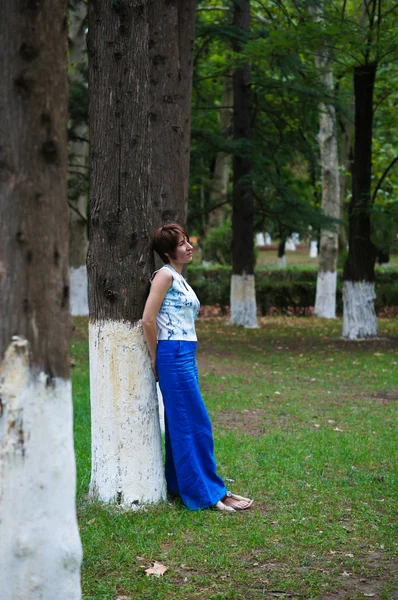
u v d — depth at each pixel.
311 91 16.33
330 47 14.48
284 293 24.11
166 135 7.19
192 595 3.69
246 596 3.67
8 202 2.58
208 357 13.82
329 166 20.47
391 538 4.48
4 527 2.62
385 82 18.16
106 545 4.28
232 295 19.78
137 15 4.77
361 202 15.90
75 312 20.56
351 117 18.70
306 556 4.21
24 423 2.62
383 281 24.75
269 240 61.53
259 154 17.61
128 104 4.77
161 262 6.73
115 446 4.90
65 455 2.71
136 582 3.80
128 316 4.84
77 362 12.69
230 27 15.87
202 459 5.06
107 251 4.83
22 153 2.58
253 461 6.29
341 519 4.84
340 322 21.19
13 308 2.60
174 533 4.51
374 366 12.58
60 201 2.66
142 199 4.84
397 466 6.16
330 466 6.17
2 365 2.61
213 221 28.08
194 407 4.97
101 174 4.84
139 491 4.91
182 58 8.69
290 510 5.00
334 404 9.27
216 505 5.00
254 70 17.95
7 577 2.62
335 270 22.72
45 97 2.60
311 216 17.83
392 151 25.42
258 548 4.32
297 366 12.72
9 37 2.57
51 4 2.60
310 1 14.45
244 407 8.98
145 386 4.90
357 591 3.75
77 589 2.74
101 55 4.80
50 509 2.66
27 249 2.60
